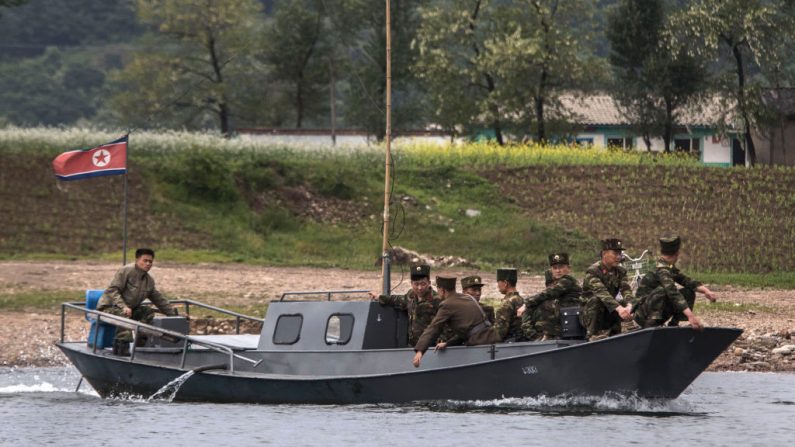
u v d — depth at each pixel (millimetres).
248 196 184750
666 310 65812
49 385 86312
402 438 60500
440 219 181625
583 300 67562
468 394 68125
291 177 192625
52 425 66375
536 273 157500
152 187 181250
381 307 72000
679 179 198500
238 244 167250
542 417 65062
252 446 59531
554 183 198125
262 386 72188
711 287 145250
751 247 168750
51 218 168250
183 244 165250
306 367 72438
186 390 75125
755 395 77625
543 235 172500
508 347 67562
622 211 185500
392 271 155625
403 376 68875
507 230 173625
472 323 69188
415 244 170875
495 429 61938
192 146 191375
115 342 79500
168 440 61438
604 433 60969
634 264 100938
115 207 174250
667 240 66000
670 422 64438
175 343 79000
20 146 192750
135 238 165375
